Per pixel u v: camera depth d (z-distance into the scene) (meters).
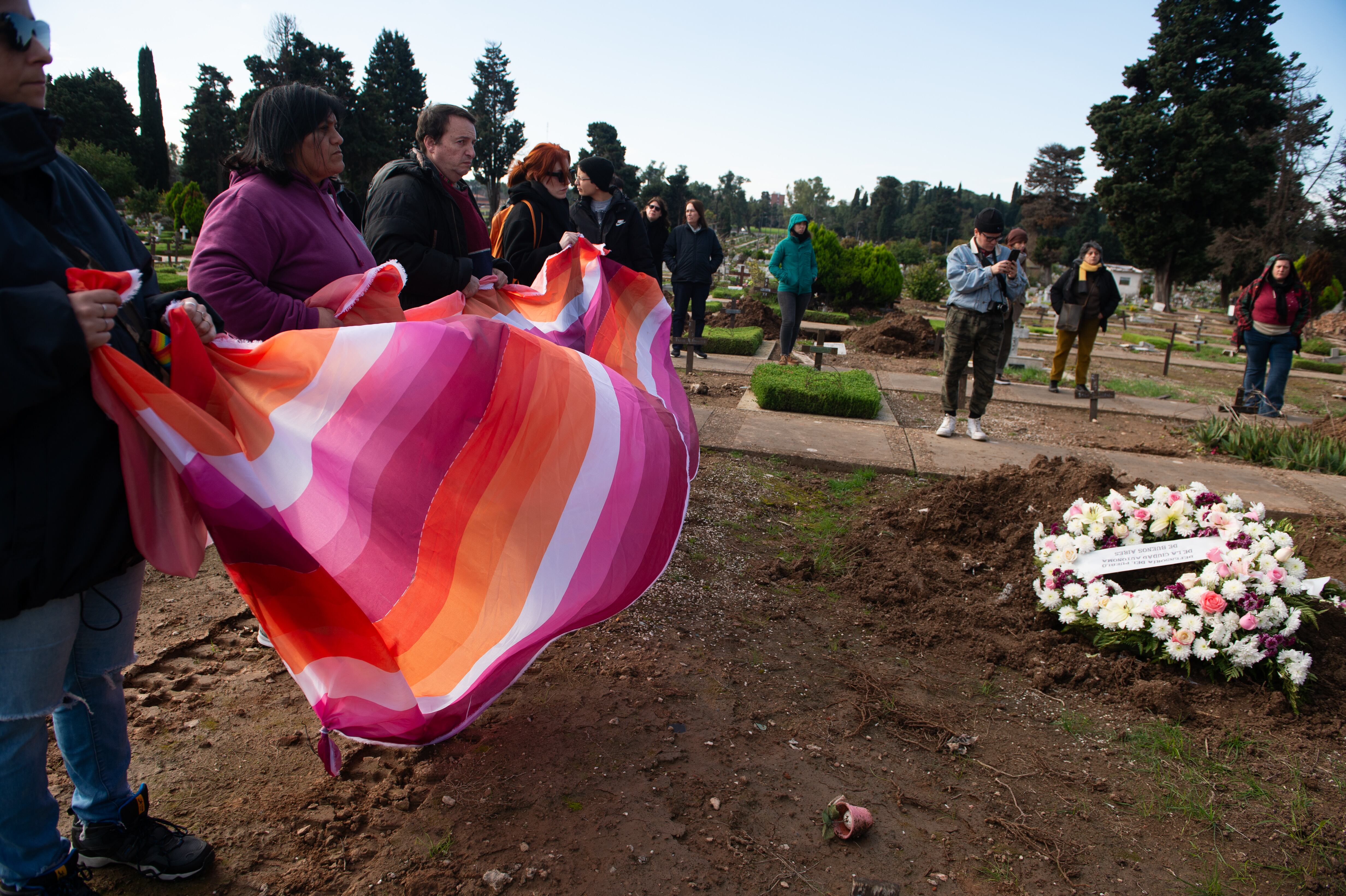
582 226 6.22
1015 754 2.91
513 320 3.92
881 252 21.25
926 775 2.75
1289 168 46.03
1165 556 3.76
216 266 2.44
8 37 1.59
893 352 13.52
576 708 2.96
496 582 2.42
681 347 10.37
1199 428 8.17
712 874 2.24
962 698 3.26
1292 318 9.61
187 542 1.91
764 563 4.40
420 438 2.32
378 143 53.50
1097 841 2.49
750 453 6.40
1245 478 6.58
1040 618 3.87
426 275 3.33
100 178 54.09
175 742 2.62
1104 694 3.35
